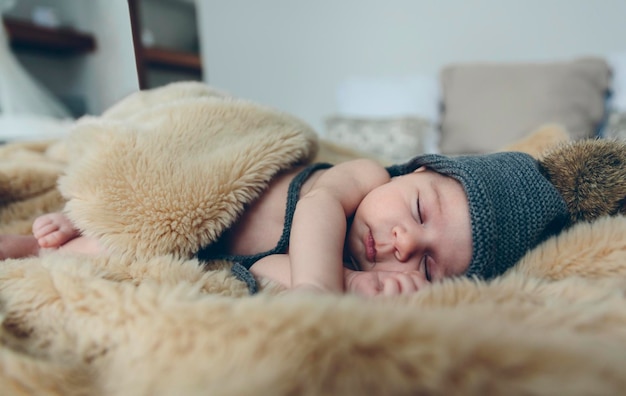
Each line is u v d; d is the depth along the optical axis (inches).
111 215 25.0
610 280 20.0
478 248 23.7
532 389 10.0
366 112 101.5
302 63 125.0
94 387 15.1
